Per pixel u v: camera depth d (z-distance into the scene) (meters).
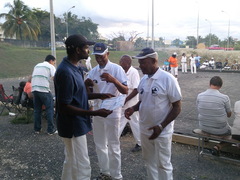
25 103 6.15
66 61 2.50
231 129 3.73
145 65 2.68
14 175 3.75
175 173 3.68
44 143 5.01
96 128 3.45
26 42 47.28
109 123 3.29
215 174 3.63
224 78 16.22
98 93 3.10
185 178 3.54
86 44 2.51
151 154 2.98
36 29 52.84
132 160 4.17
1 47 35.72
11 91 11.88
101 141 3.49
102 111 2.54
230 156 4.18
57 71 2.45
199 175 3.61
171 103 2.75
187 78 16.50
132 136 5.31
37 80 5.25
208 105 3.79
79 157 2.70
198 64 22.88
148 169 3.05
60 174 3.76
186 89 11.59
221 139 3.71
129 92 4.29
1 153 4.54
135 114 4.38
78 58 2.55
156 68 2.73
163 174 2.82
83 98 2.64
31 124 6.25
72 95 2.46
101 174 3.58
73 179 2.77
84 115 2.51
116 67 3.32
